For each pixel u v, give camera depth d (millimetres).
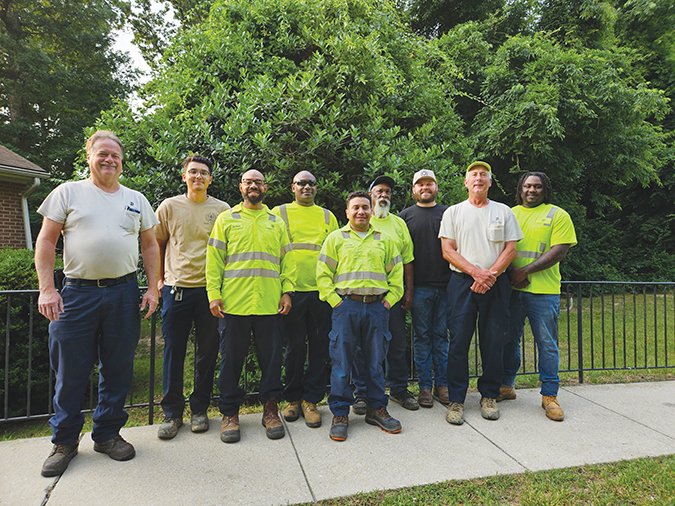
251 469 2482
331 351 3037
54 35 17578
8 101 17031
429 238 3492
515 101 8805
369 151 4344
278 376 3047
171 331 2914
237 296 2850
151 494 2217
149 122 4566
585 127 9250
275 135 4230
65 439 2486
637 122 9781
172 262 2967
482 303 3236
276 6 5164
